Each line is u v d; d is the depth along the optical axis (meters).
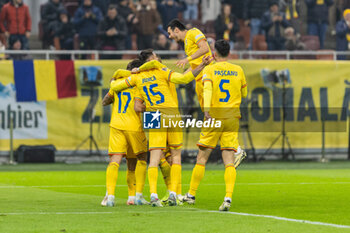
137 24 65.75
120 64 57.44
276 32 68.56
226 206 23.23
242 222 19.72
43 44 65.75
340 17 71.31
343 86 60.12
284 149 59.47
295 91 59.38
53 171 48.56
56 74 56.91
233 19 67.62
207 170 49.12
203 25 70.75
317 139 59.97
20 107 56.59
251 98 58.66
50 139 57.00
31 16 68.69
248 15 69.81
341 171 48.34
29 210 23.25
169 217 20.91
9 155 56.41
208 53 27.69
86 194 30.80
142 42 65.94
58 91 56.91
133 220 20.06
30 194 30.52
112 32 63.88
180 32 28.47
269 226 18.83
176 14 69.12
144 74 24.94
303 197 29.12
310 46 70.25
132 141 25.00
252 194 30.67
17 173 46.19
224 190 32.84
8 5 63.53
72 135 57.19
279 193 31.17
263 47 68.81
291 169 50.78
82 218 20.56
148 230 17.91
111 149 25.11
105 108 57.41
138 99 24.80
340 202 26.89
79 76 57.12
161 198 28.94
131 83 24.78
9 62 56.44
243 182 38.19
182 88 55.94
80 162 57.19
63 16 65.25
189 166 52.84
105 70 57.34
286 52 61.34
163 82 25.14
